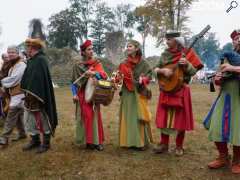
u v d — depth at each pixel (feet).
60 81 127.44
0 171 21.20
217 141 19.22
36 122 23.80
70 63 134.00
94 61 23.80
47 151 23.94
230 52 19.12
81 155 23.03
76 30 241.96
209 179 19.20
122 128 24.00
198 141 26.22
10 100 25.75
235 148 19.63
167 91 21.65
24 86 23.39
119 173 20.27
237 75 18.99
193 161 21.79
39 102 23.36
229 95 19.13
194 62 21.52
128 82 23.56
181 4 111.86
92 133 23.66
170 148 24.40
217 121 19.26
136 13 122.93
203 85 118.62
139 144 23.61
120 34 164.04
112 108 45.75
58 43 240.32
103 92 23.18
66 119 36.70
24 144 26.04
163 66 21.97
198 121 34.81
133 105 23.73
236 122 18.88
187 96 21.94
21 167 21.61
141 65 23.58
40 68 23.21
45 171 20.90
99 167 21.07
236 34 19.26
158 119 22.53
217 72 19.40
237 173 19.66
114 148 24.52
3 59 29.09
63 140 26.84
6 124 25.62
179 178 19.43
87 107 23.62
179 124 21.94
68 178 19.99
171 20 113.09
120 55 160.56
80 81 23.58
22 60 26.30
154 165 21.18
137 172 20.31
